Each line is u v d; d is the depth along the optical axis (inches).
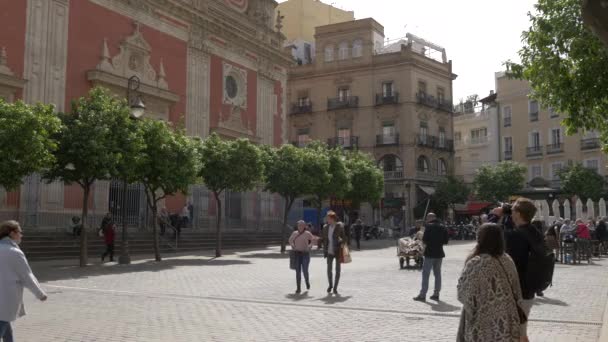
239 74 1450.5
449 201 1955.0
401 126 2053.4
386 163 2087.8
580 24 463.2
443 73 2214.6
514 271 176.4
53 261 803.4
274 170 1102.4
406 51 2059.5
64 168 718.5
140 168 810.8
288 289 517.3
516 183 1924.2
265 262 823.7
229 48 1413.6
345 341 303.3
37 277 598.9
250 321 358.0
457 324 352.2
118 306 413.1
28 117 631.2
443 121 2204.7
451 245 1349.7
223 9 1396.4
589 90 453.1
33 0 952.3
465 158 2463.1
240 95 1453.0
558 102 481.4
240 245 1222.9
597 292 500.1
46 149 652.7
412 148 2034.9
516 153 2253.9
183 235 1139.3
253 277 616.7
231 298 457.1
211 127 1334.9
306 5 2490.2
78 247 892.6
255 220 1434.5
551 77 478.0
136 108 758.5
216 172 944.9
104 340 302.5
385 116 2084.2
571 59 476.4
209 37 1347.2
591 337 312.2
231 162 952.9
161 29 1210.6
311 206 1980.8
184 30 1275.8
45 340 302.4
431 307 418.0
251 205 1427.2
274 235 1386.6
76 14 1024.2
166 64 1221.1
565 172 1792.6
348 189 1326.3
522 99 2246.6
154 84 1180.5
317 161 1167.0
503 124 2311.8
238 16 1448.1
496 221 356.8
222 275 635.5
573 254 823.1
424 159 2116.1
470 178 2428.6
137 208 1099.9
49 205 943.0
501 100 2326.5
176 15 1251.8
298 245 497.0
